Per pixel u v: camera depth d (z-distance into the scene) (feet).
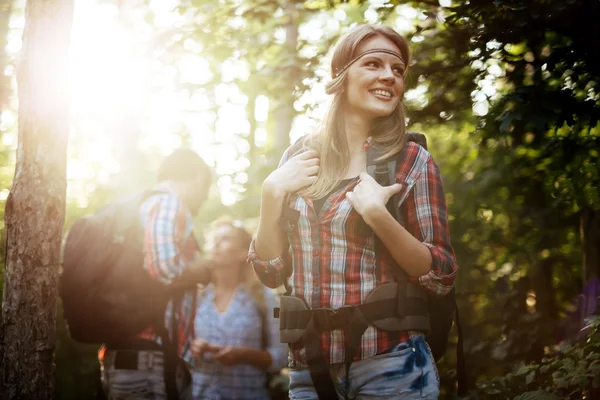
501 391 11.89
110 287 10.88
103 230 10.96
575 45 12.05
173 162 12.26
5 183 21.79
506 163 17.75
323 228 7.02
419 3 14.84
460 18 13.21
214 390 14.62
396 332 6.82
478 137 16.48
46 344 10.80
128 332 10.86
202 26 18.08
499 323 19.30
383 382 6.79
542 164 16.72
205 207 33.47
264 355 14.88
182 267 11.13
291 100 17.58
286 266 7.45
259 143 42.65
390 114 7.39
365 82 7.25
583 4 11.78
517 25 12.25
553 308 19.13
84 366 24.64
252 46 18.83
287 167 7.23
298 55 17.20
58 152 11.03
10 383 10.64
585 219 14.82
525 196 18.39
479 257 21.67
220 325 14.82
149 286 10.93
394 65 7.40
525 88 11.98
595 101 11.96
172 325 11.10
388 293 6.81
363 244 6.95
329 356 6.88
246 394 14.62
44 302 10.78
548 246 18.45
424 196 7.13
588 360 10.30
